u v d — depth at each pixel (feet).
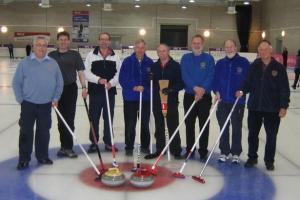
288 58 72.59
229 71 14.83
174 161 15.24
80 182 12.78
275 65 13.74
